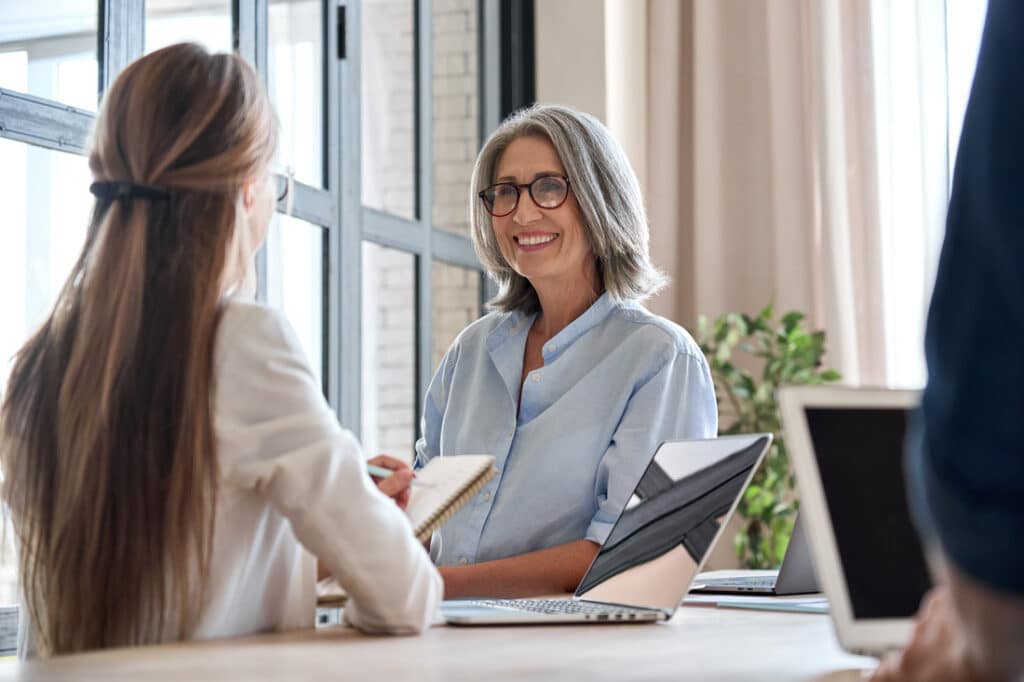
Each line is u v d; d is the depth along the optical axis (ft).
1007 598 2.19
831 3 15.85
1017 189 2.23
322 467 4.26
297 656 3.78
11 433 4.56
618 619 4.86
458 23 15.47
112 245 4.43
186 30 10.53
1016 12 2.32
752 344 16.24
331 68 12.71
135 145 4.50
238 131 4.58
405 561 4.35
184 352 4.30
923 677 2.71
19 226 8.67
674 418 6.70
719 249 16.34
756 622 4.92
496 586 6.09
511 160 7.28
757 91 16.57
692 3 16.89
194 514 4.19
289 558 4.57
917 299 15.48
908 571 3.75
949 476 2.23
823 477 3.79
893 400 3.97
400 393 13.89
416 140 14.43
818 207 15.99
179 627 4.21
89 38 9.32
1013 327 2.19
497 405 7.25
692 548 4.99
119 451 4.25
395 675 3.37
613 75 16.74
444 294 14.96
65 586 4.26
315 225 12.41
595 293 7.30
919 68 15.49
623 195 7.20
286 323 4.51
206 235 4.44
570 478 6.79
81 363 4.37
